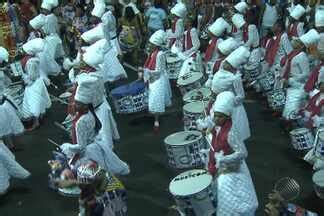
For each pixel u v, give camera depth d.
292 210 5.25
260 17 13.09
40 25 12.03
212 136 5.71
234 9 12.35
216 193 5.40
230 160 5.30
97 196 5.23
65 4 14.63
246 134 7.71
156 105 8.84
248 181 5.47
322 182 6.10
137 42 13.38
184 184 5.38
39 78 9.62
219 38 9.95
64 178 6.14
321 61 7.80
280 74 8.89
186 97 8.45
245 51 7.34
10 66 9.55
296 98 8.19
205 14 13.48
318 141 6.38
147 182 7.43
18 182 7.71
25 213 6.88
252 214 5.42
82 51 9.60
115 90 8.79
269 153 8.01
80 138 6.17
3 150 7.11
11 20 14.20
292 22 10.88
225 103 5.48
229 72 7.23
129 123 9.59
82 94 6.11
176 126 9.28
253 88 10.81
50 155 8.55
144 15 14.33
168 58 10.62
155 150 8.40
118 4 14.31
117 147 8.62
